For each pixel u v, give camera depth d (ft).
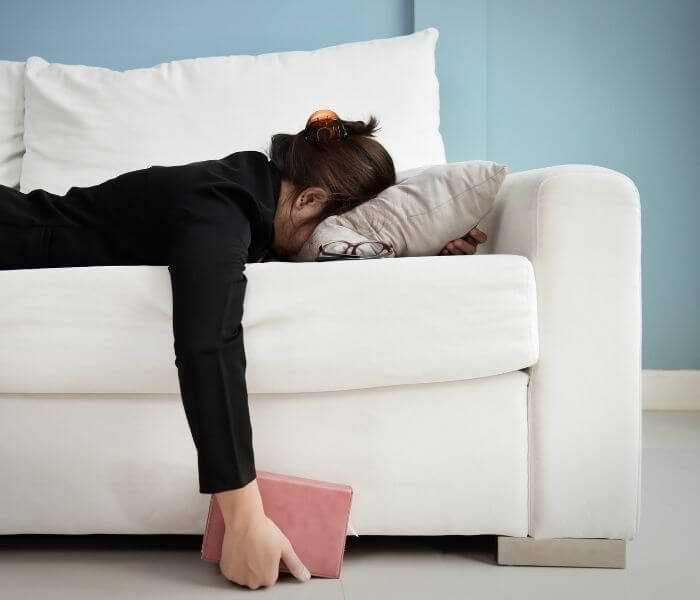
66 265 4.34
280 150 4.57
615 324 3.95
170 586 3.64
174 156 6.27
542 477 3.96
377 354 3.82
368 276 3.83
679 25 8.13
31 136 6.55
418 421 3.94
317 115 4.58
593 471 3.96
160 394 3.97
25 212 4.41
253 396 3.95
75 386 3.89
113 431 3.95
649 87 8.14
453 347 3.83
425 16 7.63
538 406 3.96
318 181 4.42
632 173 8.21
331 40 7.72
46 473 3.97
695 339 8.41
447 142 7.73
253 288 3.82
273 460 3.95
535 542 4.00
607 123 8.13
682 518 4.79
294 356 3.81
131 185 4.23
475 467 3.95
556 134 8.08
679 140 8.21
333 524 3.74
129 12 7.62
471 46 7.68
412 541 4.37
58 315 3.85
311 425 3.94
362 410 3.94
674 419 7.93
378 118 6.40
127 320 3.84
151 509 3.97
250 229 4.04
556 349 3.95
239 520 3.46
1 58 7.57
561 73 8.05
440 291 3.82
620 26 8.09
